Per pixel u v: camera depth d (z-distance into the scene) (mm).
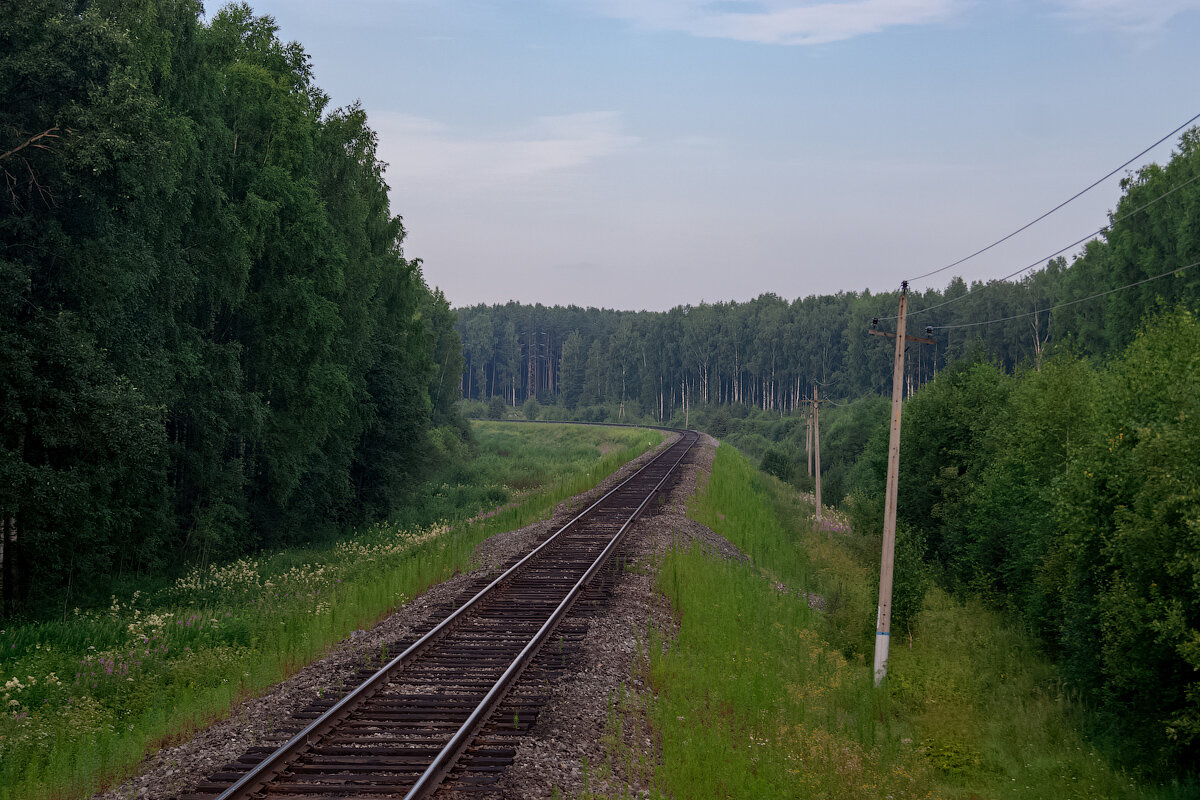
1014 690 16688
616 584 19750
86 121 19234
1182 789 11977
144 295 24906
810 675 16156
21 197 21594
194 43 27891
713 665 14492
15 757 9336
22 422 19328
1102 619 14578
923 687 15664
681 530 28922
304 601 18344
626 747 10562
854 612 20859
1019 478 24125
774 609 21000
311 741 9586
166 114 24750
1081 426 21453
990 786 12156
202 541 28938
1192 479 13078
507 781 8828
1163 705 13250
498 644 14391
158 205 24828
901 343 17719
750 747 11133
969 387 31812
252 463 33688
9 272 18594
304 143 33344
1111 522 15586
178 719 10578
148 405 22609
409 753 9367
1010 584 23203
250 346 32625
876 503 34594
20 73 19062
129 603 22172
